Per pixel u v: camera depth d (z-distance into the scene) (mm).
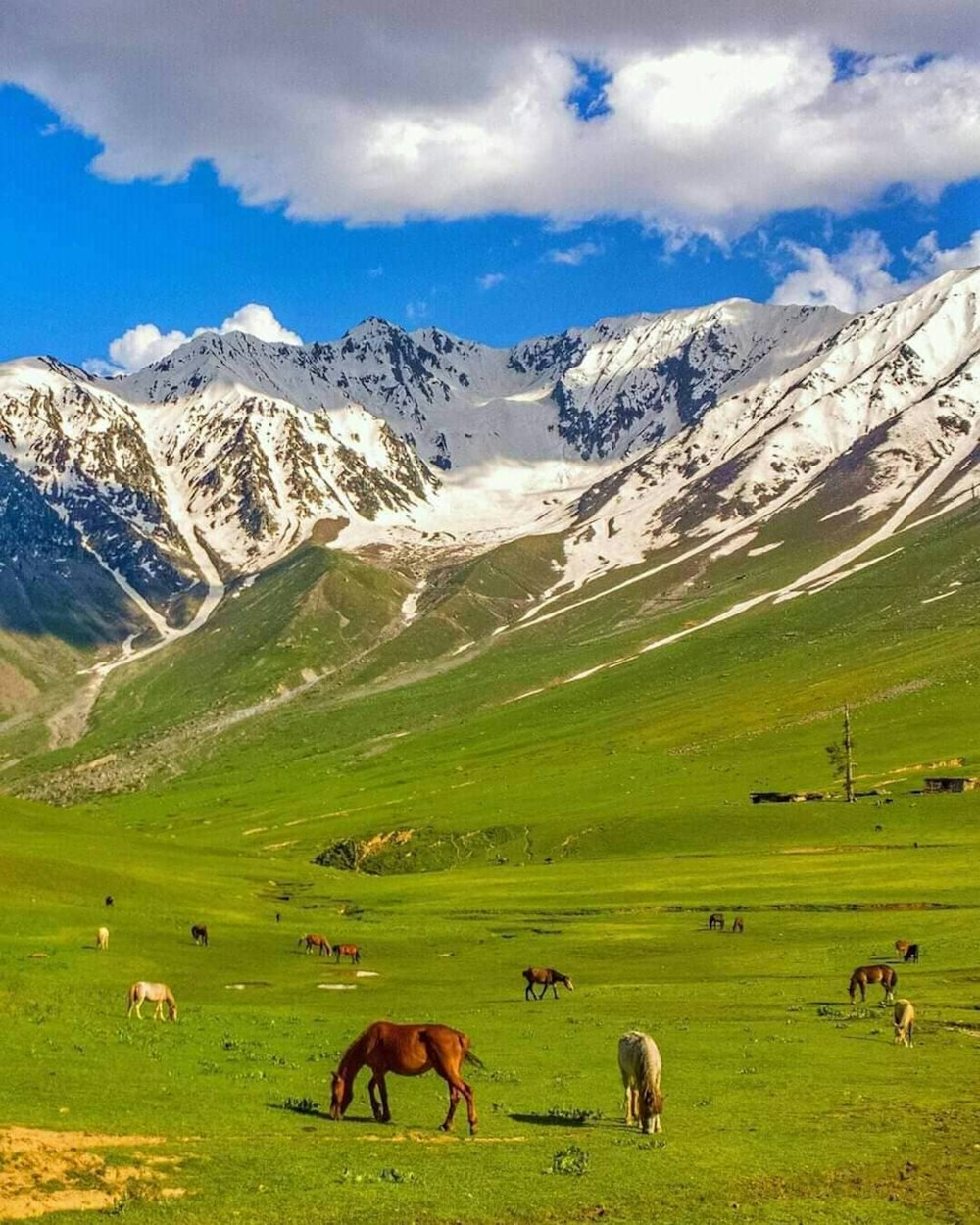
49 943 85438
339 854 198875
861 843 161750
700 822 180625
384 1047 36656
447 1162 31922
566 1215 28266
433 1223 27156
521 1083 44750
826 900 113938
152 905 110062
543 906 124312
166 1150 31688
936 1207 29344
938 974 75312
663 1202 29406
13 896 102375
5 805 175625
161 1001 55750
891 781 192750
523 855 184000
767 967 82625
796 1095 42188
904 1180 31750
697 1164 32688
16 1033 46906
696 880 136000
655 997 70500
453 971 84438
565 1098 42156
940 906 106250
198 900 118125
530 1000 70188
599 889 134750
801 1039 54062
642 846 178500
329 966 86188
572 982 79375
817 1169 32531
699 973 81938
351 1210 27562
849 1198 30219
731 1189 30609
